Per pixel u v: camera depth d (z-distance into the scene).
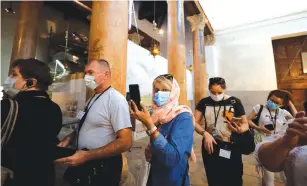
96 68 1.47
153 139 1.06
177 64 5.56
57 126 1.14
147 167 1.49
